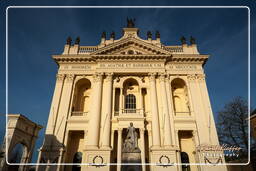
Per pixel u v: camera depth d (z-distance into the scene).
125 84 36.00
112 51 36.12
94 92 32.12
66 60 35.41
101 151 26.83
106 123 29.30
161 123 29.72
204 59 35.19
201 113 30.59
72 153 30.77
